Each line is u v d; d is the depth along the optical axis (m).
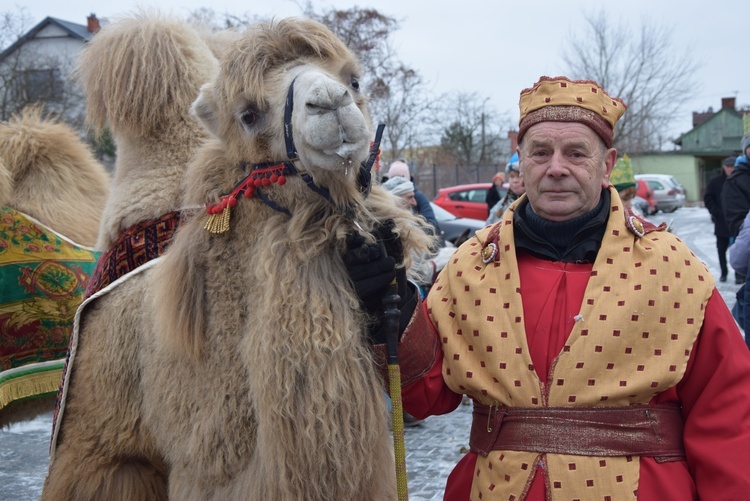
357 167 2.19
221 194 2.47
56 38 32.22
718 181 12.03
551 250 2.30
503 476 2.16
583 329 2.12
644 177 34.09
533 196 2.30
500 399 2.21
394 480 2.41
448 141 36.62
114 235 3.03
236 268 2.39
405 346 2.30
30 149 3.98
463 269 2.37
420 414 2.45
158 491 2.77
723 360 2.12
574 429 2.09
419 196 7.10
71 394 2.83
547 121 2.26
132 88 3.07
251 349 2.24
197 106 2.54
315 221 2.30
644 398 2.12
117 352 2.72
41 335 3.78
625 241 2.21
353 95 2.40
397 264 2.31
